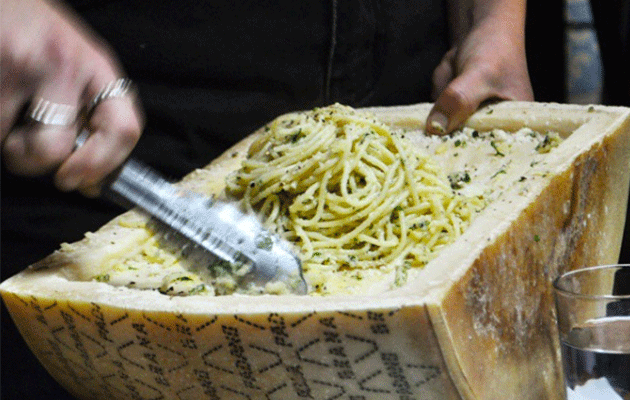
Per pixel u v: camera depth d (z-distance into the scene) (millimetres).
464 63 1388
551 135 1185
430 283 771
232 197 1165
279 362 810
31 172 851
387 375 778
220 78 1435
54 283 959
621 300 775
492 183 1150
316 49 1474
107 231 1135
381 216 1076
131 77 1399
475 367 792
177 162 1449
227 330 810
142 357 883
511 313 882
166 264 1067
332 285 1001
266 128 1219
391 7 1516
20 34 845
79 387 1027
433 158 1227
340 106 1166
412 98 1630
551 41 1909
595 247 1110
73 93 857
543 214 958
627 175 1172
